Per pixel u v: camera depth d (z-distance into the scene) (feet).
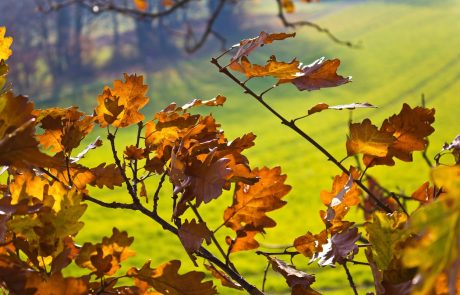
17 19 258.57
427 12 303.07
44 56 279.28
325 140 182.29
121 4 267.39
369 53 253.85
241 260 101.04
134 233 118.52
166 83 250.37
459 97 197.77
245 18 300.40
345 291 83.46
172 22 295.69
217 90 240.53
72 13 282.97
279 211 131.95
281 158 171.83
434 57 239.30
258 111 217.97
